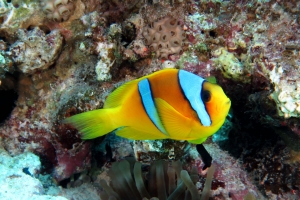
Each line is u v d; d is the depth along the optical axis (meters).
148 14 0.39
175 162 0.37
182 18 0.38
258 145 0.43
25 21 0.38
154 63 0.39
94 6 0.40
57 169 0.41
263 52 0.33
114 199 0.35
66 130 0.38
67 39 0.40
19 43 0.37
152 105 0.24
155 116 0.24
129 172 0.38
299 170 0.38
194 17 0.38
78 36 0.40
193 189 0.35
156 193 0.38
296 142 0.37
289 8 0.33
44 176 0.41
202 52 0.38
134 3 0.40
